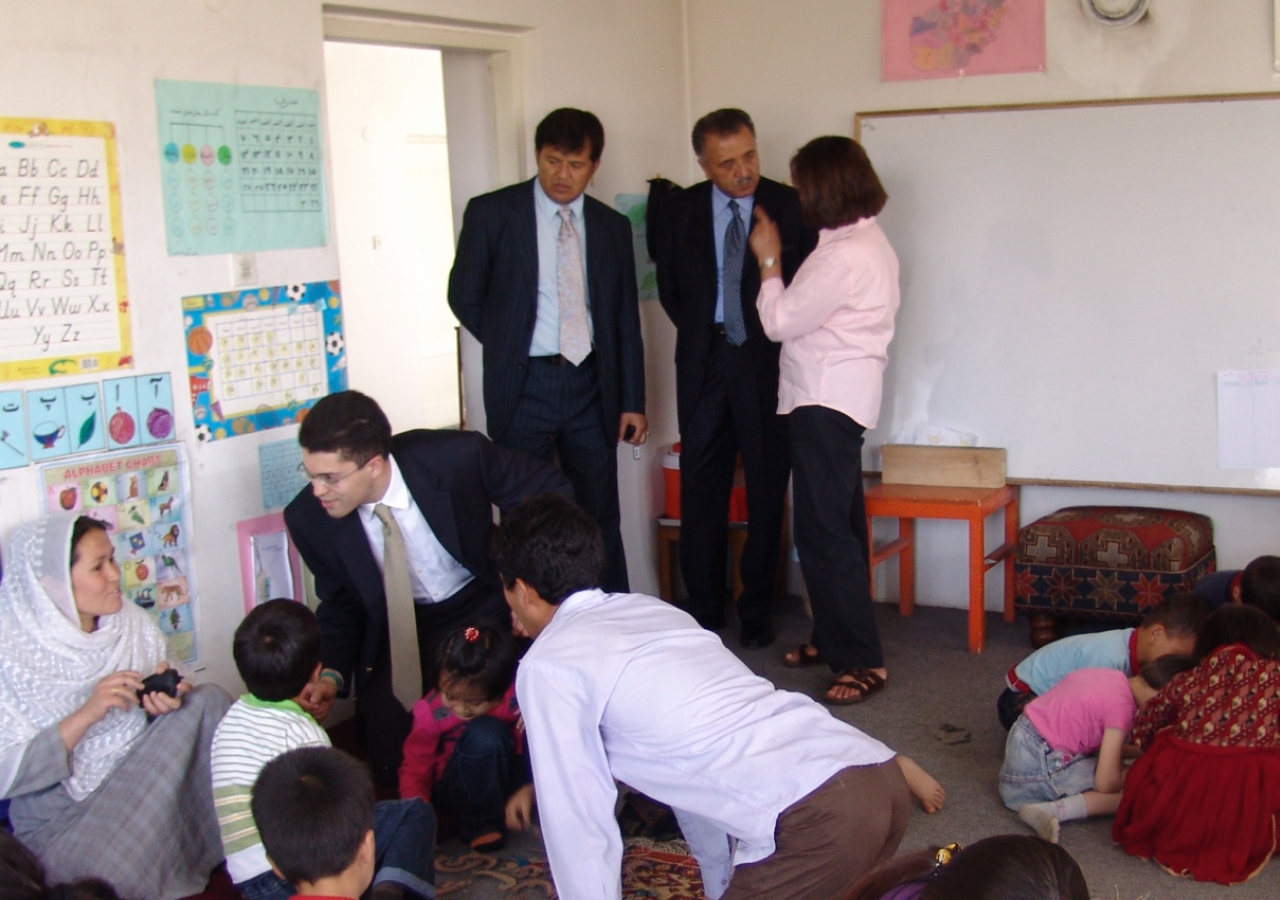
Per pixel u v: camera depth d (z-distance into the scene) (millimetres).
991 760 3299
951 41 4172
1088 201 4055
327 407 2697
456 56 3998
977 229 4211
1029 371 4219
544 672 1985
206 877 2629
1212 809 2680
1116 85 3982
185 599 2945
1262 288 3898
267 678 2379
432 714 2854
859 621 3670
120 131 2734
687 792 1971
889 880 1258
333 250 3297
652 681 1983
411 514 2938
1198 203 3928
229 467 3043
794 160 3568
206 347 2961
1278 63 3781
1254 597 3234
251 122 3033
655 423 4570
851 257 3482
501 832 2877
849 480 3637
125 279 2766
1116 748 2891
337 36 3332
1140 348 4070
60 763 2389
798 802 1895
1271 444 3957
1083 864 2770
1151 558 3895
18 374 2572
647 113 4414
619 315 3871
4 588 2453
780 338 3623
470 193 4082
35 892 1513
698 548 4258
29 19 2547
